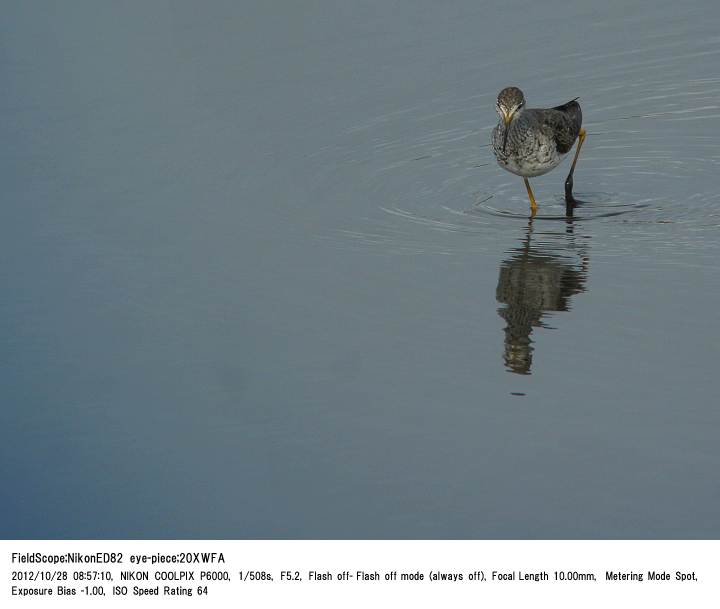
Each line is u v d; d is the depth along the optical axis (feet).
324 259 53.67
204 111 69.97
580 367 43.39
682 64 75.77
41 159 64.44
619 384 42.09
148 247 55.26
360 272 52.19
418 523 36.09
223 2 83.41
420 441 39.65
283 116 69.82
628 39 78.89
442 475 37.93
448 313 48.08
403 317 48.01
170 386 43.88
